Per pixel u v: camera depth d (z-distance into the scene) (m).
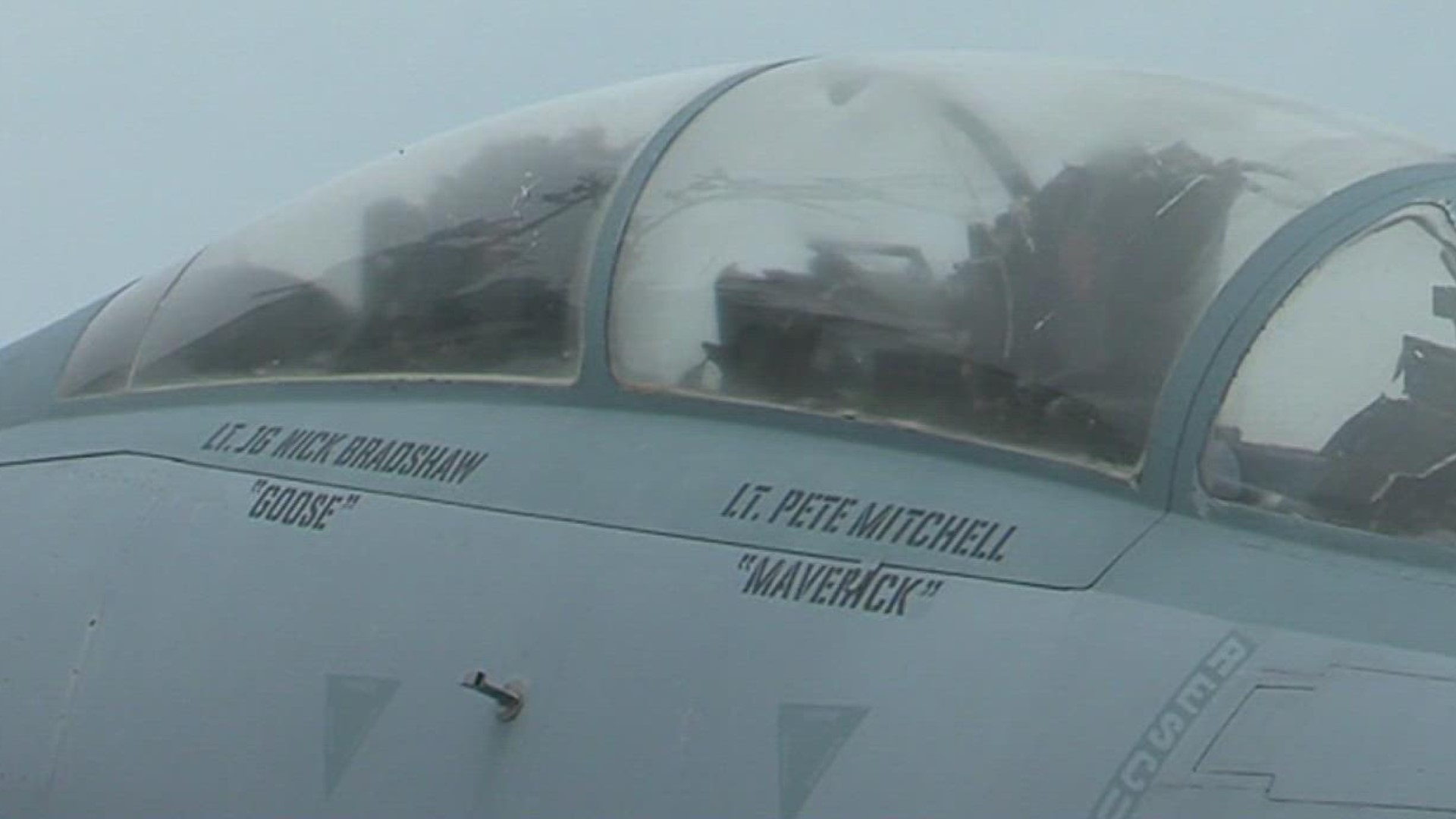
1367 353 12.97
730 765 12.74
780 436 13.89
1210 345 12.89
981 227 14.29
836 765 12.30
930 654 12.30
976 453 13.20
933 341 13.77
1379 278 13.34
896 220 14.57
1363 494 12.30
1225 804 11.05
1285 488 12.32
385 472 15.46
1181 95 15.59
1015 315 13.67
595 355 15.00
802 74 16.47
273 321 17.36
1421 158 14.70
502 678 13.91
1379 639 11.36
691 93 16.64
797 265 14.57
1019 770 11.70
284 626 15.29
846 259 14.46
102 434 17.86
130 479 17.19
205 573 16.03
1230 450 12.49
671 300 14.84
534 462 14.73
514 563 14.30
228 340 17.59
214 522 16.25
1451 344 13.22
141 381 18.09
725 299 14.64
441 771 13.98
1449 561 11.89
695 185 15.50
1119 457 12.77
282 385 16.89
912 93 15.70
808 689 12.62
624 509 14.05
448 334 16.02
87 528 17.14
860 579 12.84
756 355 14.32
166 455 17.11
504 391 15.41
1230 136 14.82
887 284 14.20
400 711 14.36
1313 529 12.11
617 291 15.12
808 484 13.49
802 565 13.10
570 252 15.59
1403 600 11.59
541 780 13.47
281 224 18.45
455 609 14.41
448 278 16.27
